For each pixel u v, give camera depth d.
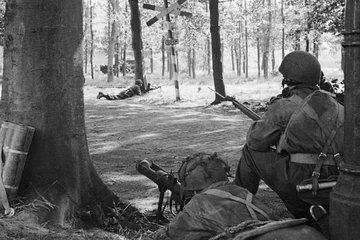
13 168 4.81
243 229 2.94
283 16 47.03
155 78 56.50
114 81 47.25
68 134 5.33
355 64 3.00
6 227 4.24
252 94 26.48
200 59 87.56
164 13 22.92
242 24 63.69
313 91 3.88
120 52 73.19
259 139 3.88
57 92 5.26
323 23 24.14
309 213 3.89
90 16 56.84
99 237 4.58
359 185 3.01
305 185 3.54
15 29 5.16
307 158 3.67
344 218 3.02
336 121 3.64
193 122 15.23
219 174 3.43
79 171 5.43
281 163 3.79
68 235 4.42
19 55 5.16
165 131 13.43
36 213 4.70
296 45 40.81
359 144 3.02
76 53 5.39
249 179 4.18
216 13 21.14
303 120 3.66
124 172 8.52
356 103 3.02
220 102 20.75
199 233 3.14
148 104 22.41
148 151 10.61
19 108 5.18
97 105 21.86
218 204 3.16
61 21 5.25
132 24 27.44
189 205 3.26
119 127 14.33
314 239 2.78
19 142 4.84
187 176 3.45
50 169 5.17
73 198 5.26
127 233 5.25
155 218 5.81
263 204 3.21
